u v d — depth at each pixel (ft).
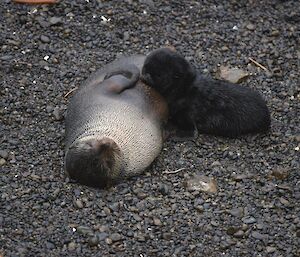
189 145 89.35
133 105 87.51
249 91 91.30
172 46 102.27
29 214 78.84
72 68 98.02
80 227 77.25
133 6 106.32
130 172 83.41
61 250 75.41
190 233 78.13
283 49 103.04
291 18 107.04
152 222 78.74
